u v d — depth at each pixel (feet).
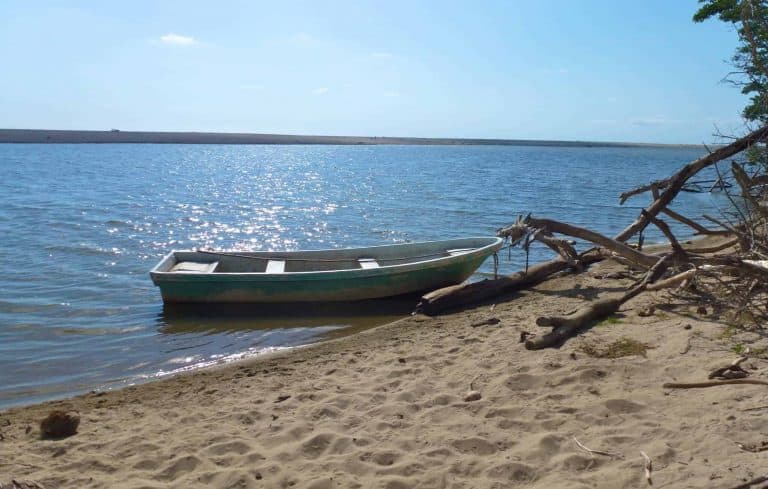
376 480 14.12
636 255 33.35
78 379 25.41
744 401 16.21
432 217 79.92
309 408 18.70
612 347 21.81
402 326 30.25
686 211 83.46
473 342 25.17
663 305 26.58
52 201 92.94
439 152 463.83
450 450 15.31
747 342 20.88
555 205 93.81
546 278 37.96
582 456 14.35
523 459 14.53
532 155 410.93
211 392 21.62
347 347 27.04
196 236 65.62
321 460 15.25
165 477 14.98
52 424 17.98
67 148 398.62
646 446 14.53
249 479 14.47
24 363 27.37
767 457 13.43
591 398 17.65
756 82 32.96
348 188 125.29
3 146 431.43
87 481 14.78
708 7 41.96
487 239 40.70
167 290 35.17
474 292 33.88
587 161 307.37
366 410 18.34
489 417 17.08
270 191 118.21
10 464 15.87
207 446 16.48
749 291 23.49
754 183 30.81
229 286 35.01
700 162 36.50
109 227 69.21
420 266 35.86
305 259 40.91
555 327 23.86
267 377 22.99
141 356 28.17
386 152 457.68
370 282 35.73
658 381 18.37
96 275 44.80
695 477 12.90
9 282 42.37
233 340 30.32
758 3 31.99
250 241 63.52
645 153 586.86
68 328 32.48
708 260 24.47
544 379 19.35
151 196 105.40
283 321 33.27
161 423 18.57
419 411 17.97
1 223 69.62
